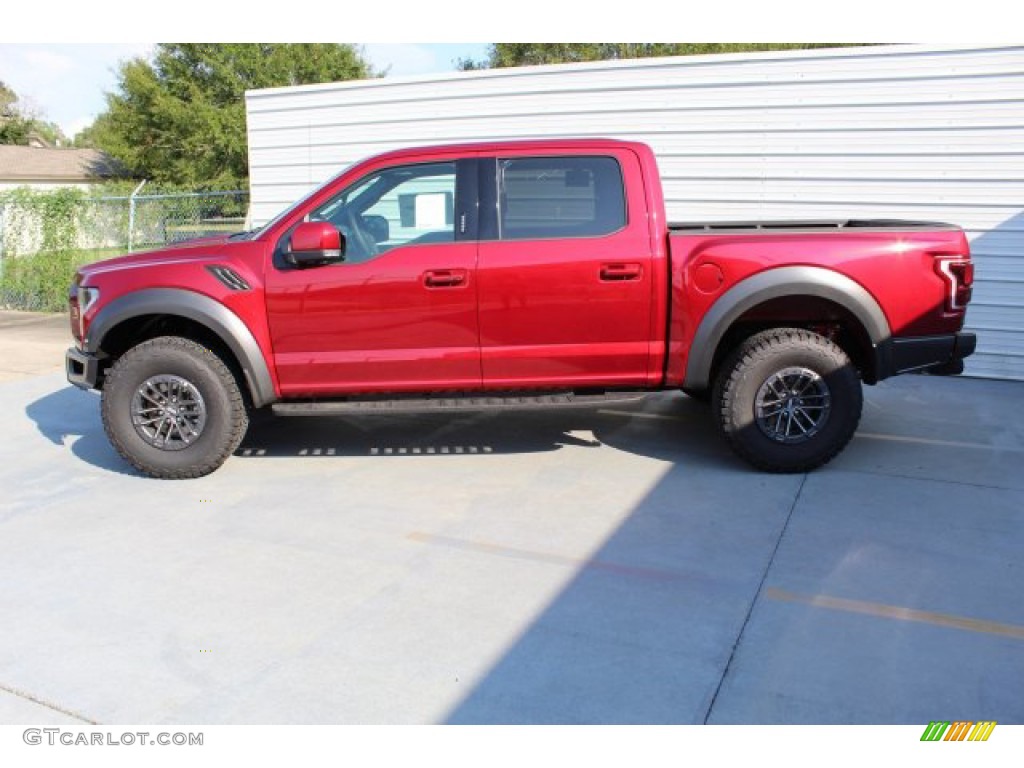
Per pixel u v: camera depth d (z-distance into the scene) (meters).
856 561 4.02
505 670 3.19
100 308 5.17
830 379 5.00
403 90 9.49
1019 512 4.55
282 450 5.96
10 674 3.22
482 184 5.05
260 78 41.00
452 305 5.01
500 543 4.31
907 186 7.78
